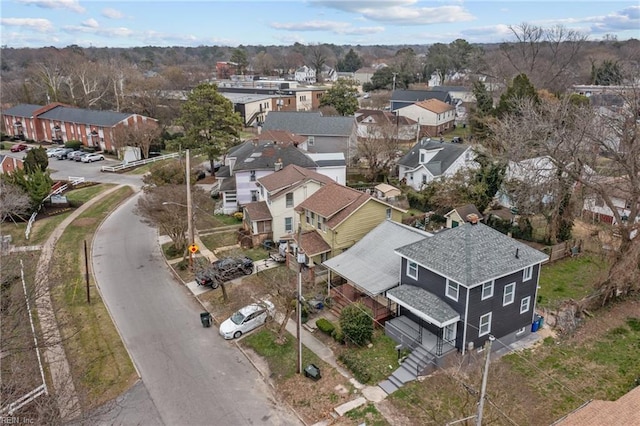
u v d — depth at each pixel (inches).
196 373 950.4
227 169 2103.8
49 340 1022.4
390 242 1209.4
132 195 2180.1
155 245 1606.8
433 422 785.6
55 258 1483.8
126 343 1051.9
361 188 2105.1
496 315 967.0
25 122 3435.0
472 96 3481.8
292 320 1119.6
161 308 1200.2
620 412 687.7
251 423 816.9
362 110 3393.2
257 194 1867.6
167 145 2608.3
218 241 1610.5
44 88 4052.7
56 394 778.2
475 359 936.3
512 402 823.1
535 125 1417.3
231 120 2442.2
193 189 1633.9
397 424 791.1
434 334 992.2
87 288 1216.2
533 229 1568.7
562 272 1327.5
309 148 2635.3
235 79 6003.9
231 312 1160.2
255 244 1550.2
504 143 1615.4
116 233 1717.5
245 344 1042.7
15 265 1172.5
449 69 5816.9
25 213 1836.9
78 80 3929.6
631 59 3540.8
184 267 1403.8
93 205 2025.1
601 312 1127.6
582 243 1443.2
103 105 3846.0
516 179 1578.5
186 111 2482.8
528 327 1039.0
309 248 1327.5
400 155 2375.7
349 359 938.1
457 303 930.1
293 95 4202.8
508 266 951.6
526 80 2330.2
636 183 1088.8
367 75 5959.6
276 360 979.3
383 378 900.6
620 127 1127.0
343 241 1353.3
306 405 849.5
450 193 1678.2
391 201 1895.9
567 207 1434.5
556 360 952.9
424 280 1005.2
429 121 3238.2
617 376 903.1
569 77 3651.6
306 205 1433.3
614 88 1708.9
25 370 832.9
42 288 1075.9
